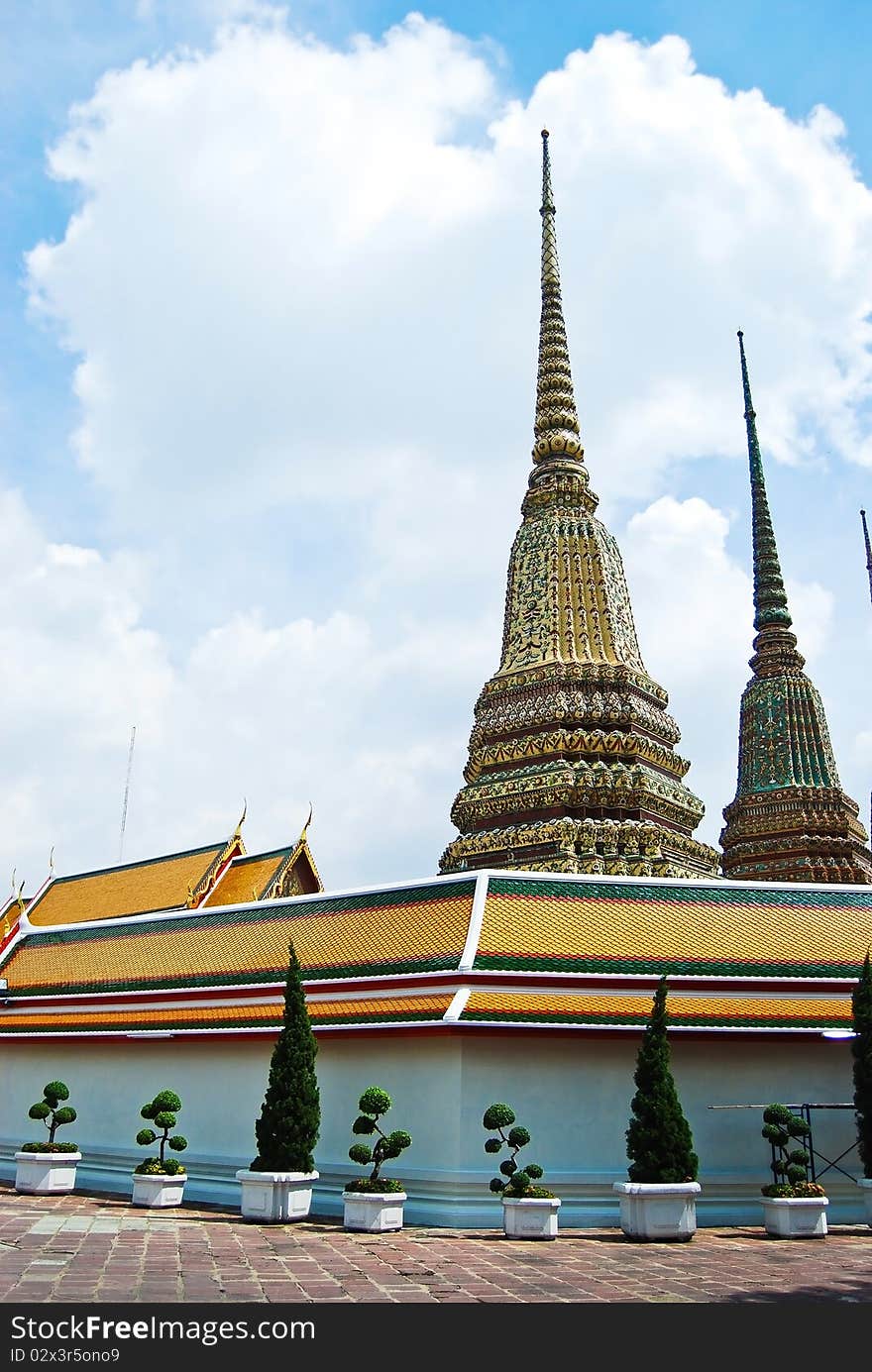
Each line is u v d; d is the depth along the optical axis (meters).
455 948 26.62
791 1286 16.08
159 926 35.28
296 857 50.12
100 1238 19.91
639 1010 25.42
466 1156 23.89
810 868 49.81
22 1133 32.53
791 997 26.59
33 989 35.25
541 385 54.78
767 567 58.41
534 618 47.56
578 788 41.38
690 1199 21.47
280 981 29.25
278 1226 22.61
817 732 53.75
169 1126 26.48
